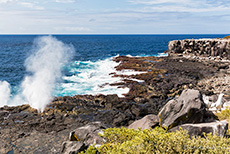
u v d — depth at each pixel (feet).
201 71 106.83
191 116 31.89
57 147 38.73
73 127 47.85
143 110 55.11
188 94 34.55
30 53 247.70
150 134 22.13
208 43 148.05
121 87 83.20
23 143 40.22
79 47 339.36
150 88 78.89
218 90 75.31
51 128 46.85
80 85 89.81
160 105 62.18
